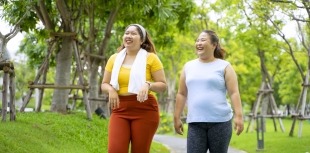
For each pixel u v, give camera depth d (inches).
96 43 621.0
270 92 762.2
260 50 745.0
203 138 178.9
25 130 297.3
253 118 757.9
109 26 522.0
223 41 921.5
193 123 179.6
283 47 676.1
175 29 618.5
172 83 1196.5
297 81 1531.7
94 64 548.4
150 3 412.2
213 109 175.9
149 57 186.5
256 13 550.0
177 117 188.2
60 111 443.8
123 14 518.6
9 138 256.7
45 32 447.5
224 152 179.0
